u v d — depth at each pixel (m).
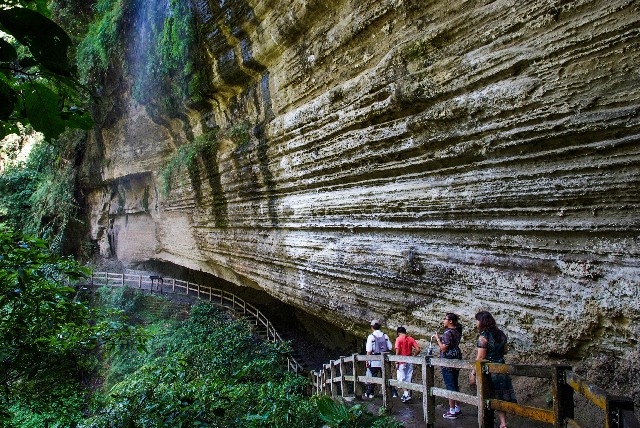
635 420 1.97
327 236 9.80
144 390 6.88
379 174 8.23
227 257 15.77
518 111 5.72
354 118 8.34
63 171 27.14
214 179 14.98
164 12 15.54
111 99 21.06
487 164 6.26
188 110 16.17
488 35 6.18
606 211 5.03
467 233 6.77
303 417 6.94
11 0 1.57
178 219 19.66
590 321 5.12
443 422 5.71
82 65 20.84
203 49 13.60
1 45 1.53
